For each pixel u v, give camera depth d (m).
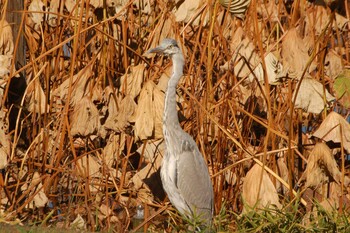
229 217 12.91
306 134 14.77
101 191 13.49
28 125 13.80
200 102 13.63
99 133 12.97
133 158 14.39
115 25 14.11
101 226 12.61
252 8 13.36
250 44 13.20
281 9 15.13
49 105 13.87
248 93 13.73
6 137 12.98
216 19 13.68
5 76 13.26
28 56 14.88
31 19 14.13
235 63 13.41
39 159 13.22
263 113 14.06
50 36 14.50
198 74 13.43
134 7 14.46
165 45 11.66
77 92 13.27
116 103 13.17
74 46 12.78
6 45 12.98
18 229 10.45
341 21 14.41
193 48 14.50
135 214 13.30
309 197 12.70
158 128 12.45
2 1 13.91
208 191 11.74
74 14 14.64
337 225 11.18
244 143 13.13
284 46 12.73
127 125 12.91
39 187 12.99
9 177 13.45
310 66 13.08
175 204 11.70
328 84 14.44
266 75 12.38
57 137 13.04
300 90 12.76
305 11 14.41
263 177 12.22
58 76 14.16
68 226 12.19
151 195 13.28
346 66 13.66
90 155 13.59
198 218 10.99
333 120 12.35
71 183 13.40
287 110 13.70
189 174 11.48
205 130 13.38
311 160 12.28
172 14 13.83
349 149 12.36
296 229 11.28
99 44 14.45
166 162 11.62
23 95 13.23
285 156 13.69
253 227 11.20
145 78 13.34
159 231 12.73
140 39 14.36
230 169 13.41
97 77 14.10
